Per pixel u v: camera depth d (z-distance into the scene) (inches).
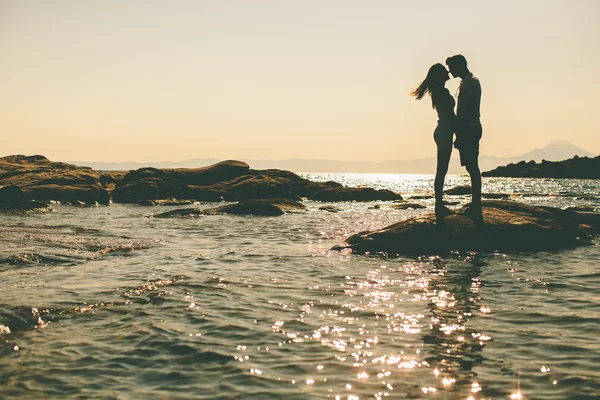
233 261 436.1
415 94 469.1
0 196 1258.6
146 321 255.8
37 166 2023.9
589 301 290.7
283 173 1909.4
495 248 475.5
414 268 398.3
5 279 351.9
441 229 478.3
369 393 172.7
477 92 444.8
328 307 282.7
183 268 401.4
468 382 180.5
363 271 387.9
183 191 1612.9
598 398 165.6
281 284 341.7
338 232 696.4
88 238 588.7
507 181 5285.4
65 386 180.7
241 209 1042.1
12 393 175.0
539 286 331.0
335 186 1779.0
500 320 255.3
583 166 6156.5
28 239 554.6
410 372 190.2
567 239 500.4
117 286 332.8
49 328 246.1
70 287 328.5
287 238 623.8
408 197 1758.1
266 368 195.6
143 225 790.5
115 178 1996.8
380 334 234.8
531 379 181.9
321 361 202.2
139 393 174.9
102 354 211.2
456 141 462.0
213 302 293.3
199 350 214.8
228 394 173.3
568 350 210.1
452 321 254.4
